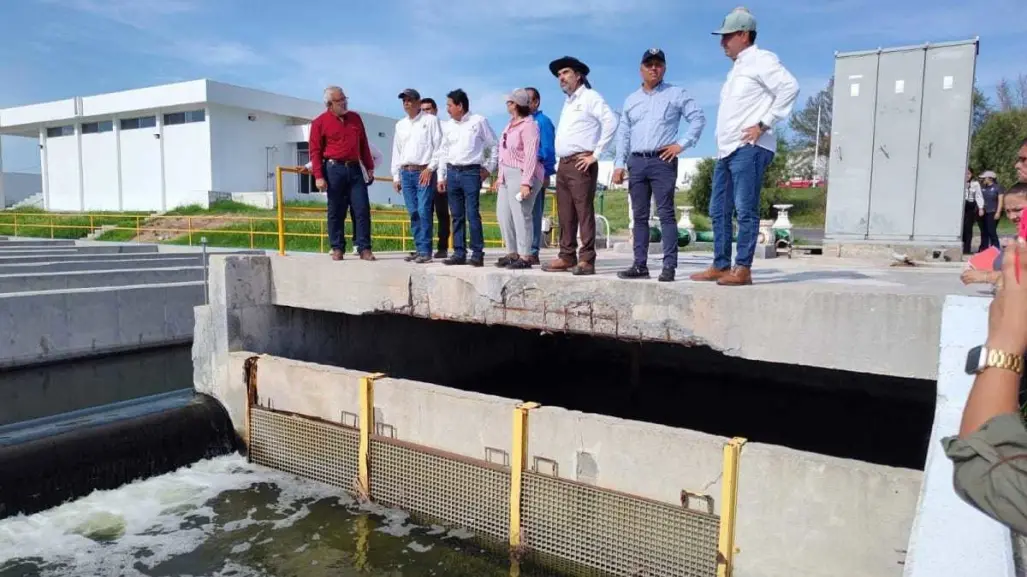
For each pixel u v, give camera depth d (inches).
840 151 416.2
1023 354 60.4
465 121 283.0
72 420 289.4
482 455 238.1
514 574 223.6
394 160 324.2
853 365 191.3
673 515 202.1
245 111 1445.6
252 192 1393.9
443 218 322.7
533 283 245.3
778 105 195.6
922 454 320.8
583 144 241.3
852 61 408.2
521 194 266.5
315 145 299.1
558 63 243.4
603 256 412.2
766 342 202.8
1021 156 209.3
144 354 465.7
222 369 315.0
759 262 366.6
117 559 223.3
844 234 419.2
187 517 252.5
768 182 1539.1
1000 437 57.4
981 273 177.3
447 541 239.3
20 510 241.4
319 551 230.8
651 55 220.7
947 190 387.9
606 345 454.0
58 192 1604.3
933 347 181.0
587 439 217.2
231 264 312.2
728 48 204.4
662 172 222.8
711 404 389.4
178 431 294.2
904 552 171.8
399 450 255.8
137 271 535.2
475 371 444.5
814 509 182.7
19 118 1567.4
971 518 78.0
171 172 1445.6
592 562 216.7
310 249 941.2
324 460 279.0
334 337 361.4
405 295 281.6
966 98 379.6
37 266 564.4
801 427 354.0
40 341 408.2
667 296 217.8
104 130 1514.5
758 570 191.9
